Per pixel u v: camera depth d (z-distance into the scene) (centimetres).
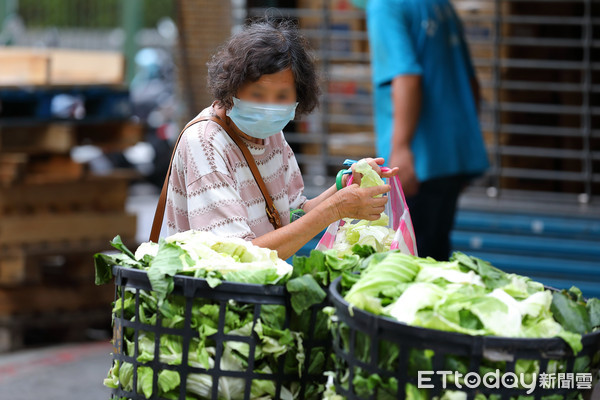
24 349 789
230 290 268
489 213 765
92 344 812
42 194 771
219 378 270
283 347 269
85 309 812
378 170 377
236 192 359
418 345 231
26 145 763
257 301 269
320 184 827
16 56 761
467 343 228
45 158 791
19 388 682
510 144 829
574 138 845
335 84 863
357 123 863
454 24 645
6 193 752
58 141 760
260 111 349
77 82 767
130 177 820
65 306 800
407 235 364
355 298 245
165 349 273
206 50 912
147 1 1967
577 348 231
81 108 837
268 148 386
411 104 599
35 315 789
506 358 228
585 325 248
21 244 756
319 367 278
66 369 734
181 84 938
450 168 624
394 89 603
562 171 851
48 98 757
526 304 246
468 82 642
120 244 298
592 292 711
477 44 806
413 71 598
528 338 229
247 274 274
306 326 275
